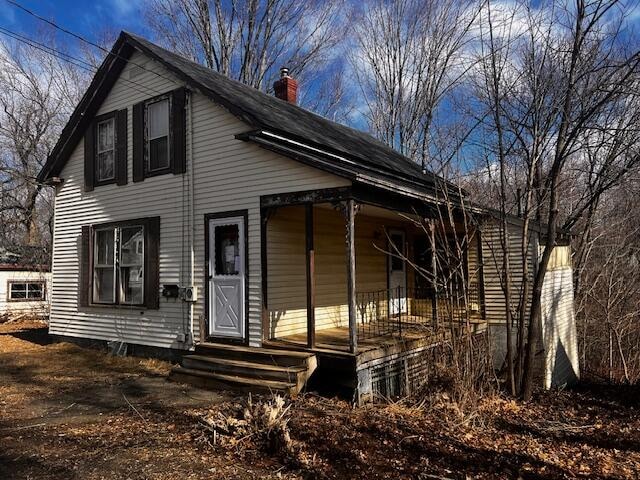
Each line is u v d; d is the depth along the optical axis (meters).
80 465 4.50
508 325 8.30
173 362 9.27
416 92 22.47
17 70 24.89
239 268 8.50
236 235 8.66
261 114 8.73
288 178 7.84
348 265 7.04
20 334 13.85
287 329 8.58
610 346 12.99
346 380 6.88
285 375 6.90
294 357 7.09
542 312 9.80
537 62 9.81
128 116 10.48
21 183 25.09
